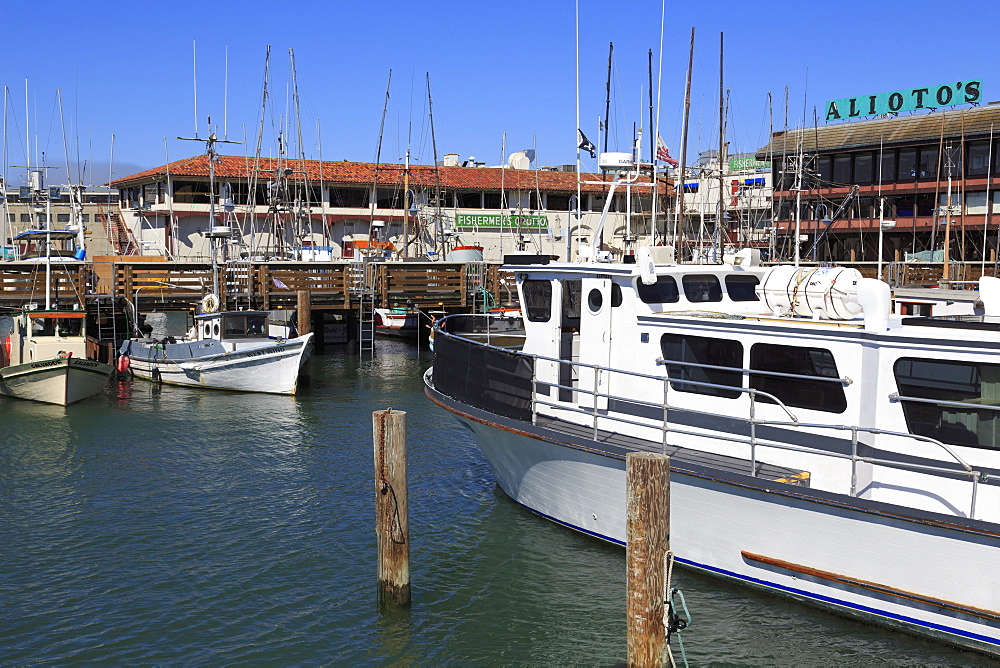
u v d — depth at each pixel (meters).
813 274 11.09
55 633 10.52
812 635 9.97
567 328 12.85
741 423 10.86
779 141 51.69
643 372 11.80
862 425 9.85
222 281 36.34
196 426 22.25
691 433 10.58
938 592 9.06
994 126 44.00
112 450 19.48
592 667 9.81
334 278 38.44
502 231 55.56
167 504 15.41
